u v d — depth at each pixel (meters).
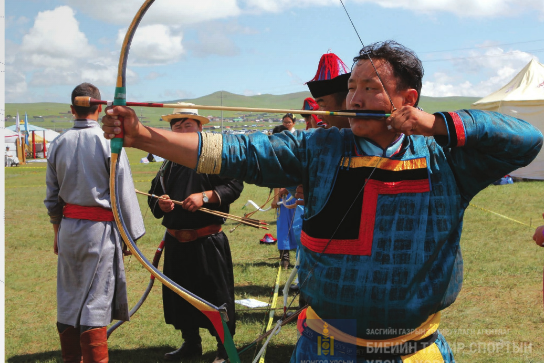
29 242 9.07
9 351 4.39
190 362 4.14
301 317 2.12
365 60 1.75
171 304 4.13
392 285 1.74
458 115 1.63
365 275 1.75
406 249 1.75
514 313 4.80
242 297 5.71
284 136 1.86
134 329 4.92
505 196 13.21
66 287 3.53
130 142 1.62
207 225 3.94
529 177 16.64
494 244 7.77
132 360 4.22
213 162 1.70
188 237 3.91
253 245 8.55
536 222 9.51
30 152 45.06
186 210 3.91
